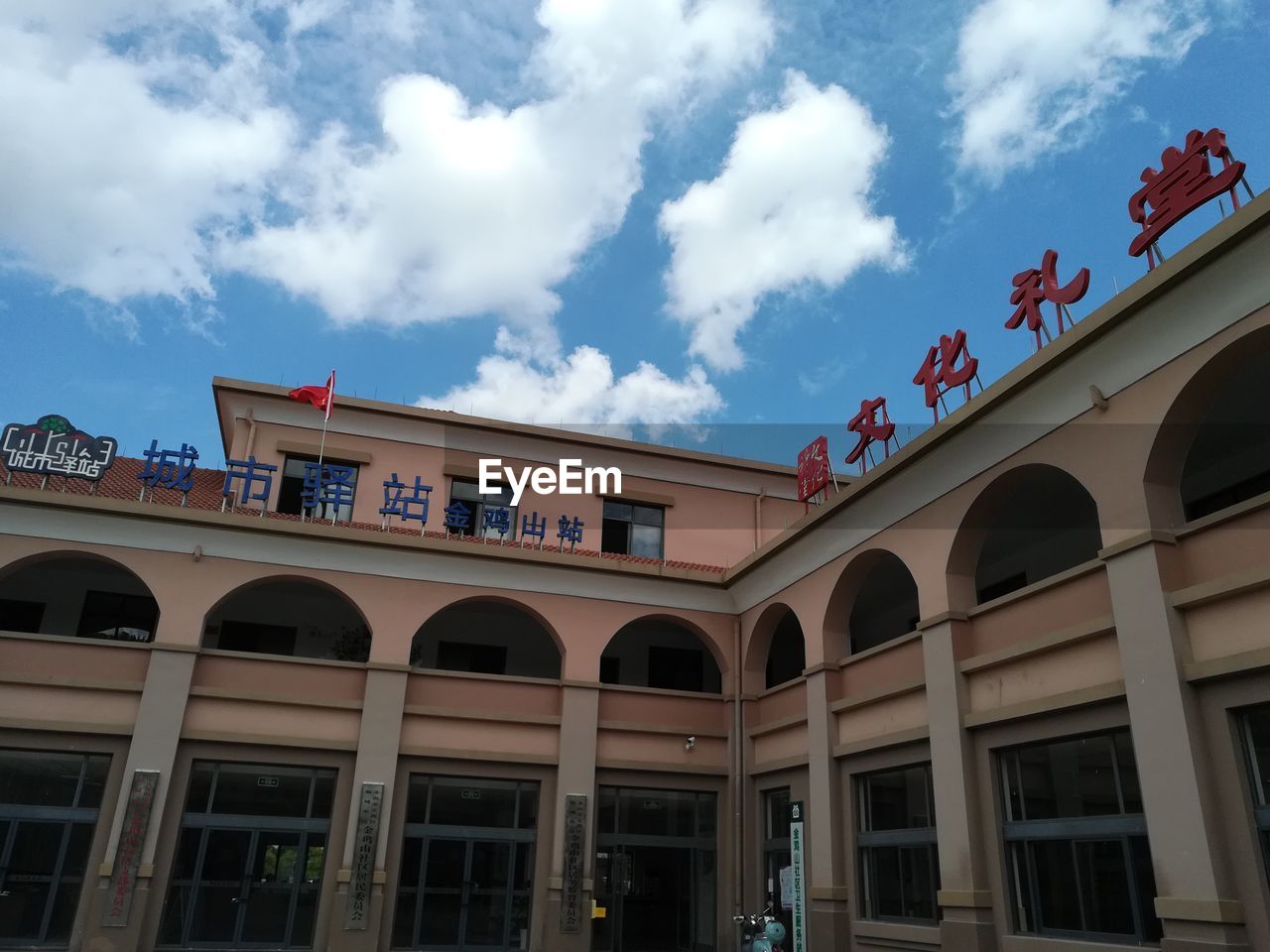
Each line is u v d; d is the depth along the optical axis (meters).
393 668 14.64
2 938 12.34
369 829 13.71
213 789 13.74
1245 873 7.71
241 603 16.80
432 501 18.19
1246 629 8.09
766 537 20.14
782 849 14.77
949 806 10.92
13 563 13.48
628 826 15.49
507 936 14.20
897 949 11.64
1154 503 9.00
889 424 13.46
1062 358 9.77
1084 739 9.67
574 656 15.77
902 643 12.45
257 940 13.21
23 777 13.02
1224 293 8.37
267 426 17.81
